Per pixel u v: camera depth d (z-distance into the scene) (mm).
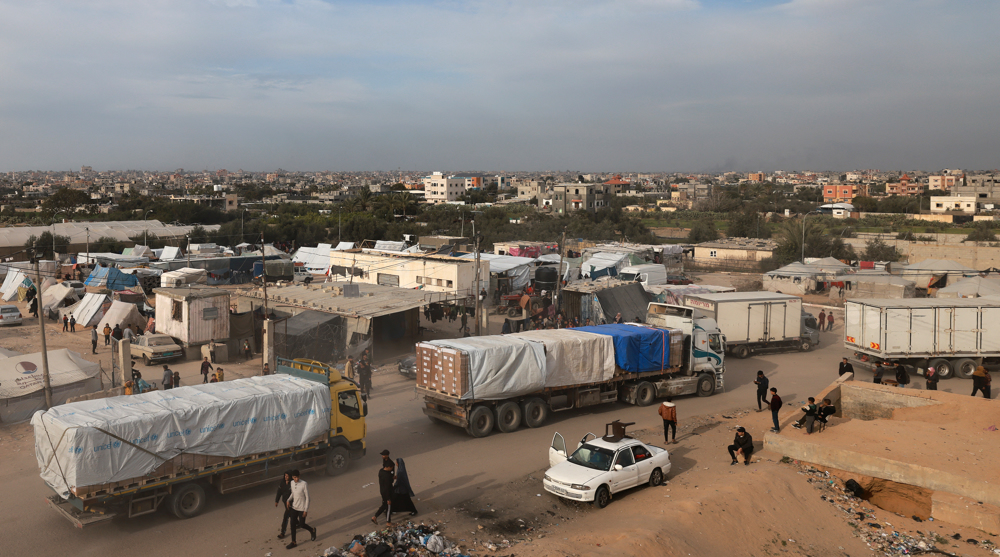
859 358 34250
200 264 68188
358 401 19734
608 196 156750
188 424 15570
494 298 57094
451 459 20891
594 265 60906
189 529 15562
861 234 100125
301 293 42250
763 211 148750
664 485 18922
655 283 57969
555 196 150500
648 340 27219
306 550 14547
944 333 32281
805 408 22344
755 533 16281
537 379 23812
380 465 20203
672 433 22719
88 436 14109
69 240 88188
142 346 35406
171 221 126500
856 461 19812
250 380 18703
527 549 14156
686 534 15320
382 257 56531
